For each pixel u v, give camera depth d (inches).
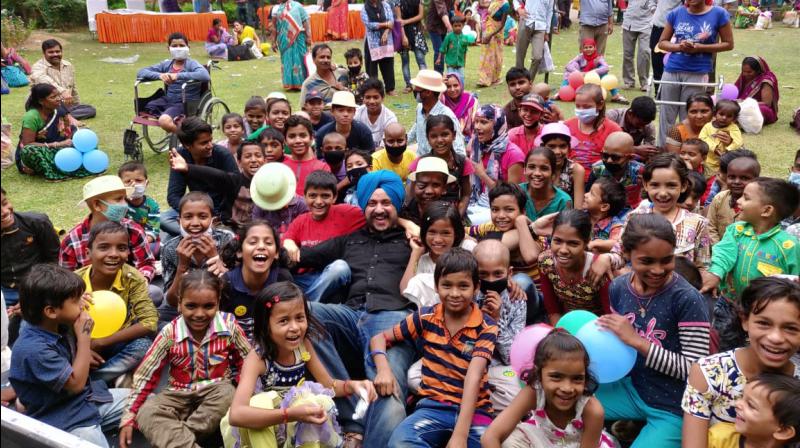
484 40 459.8
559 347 110.3
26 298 127.3
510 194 171.8
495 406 139.5
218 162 224.7
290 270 179.3
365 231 178.5
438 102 249.6
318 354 143.6
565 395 110.3
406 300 162.2
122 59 597.6
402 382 141.3
